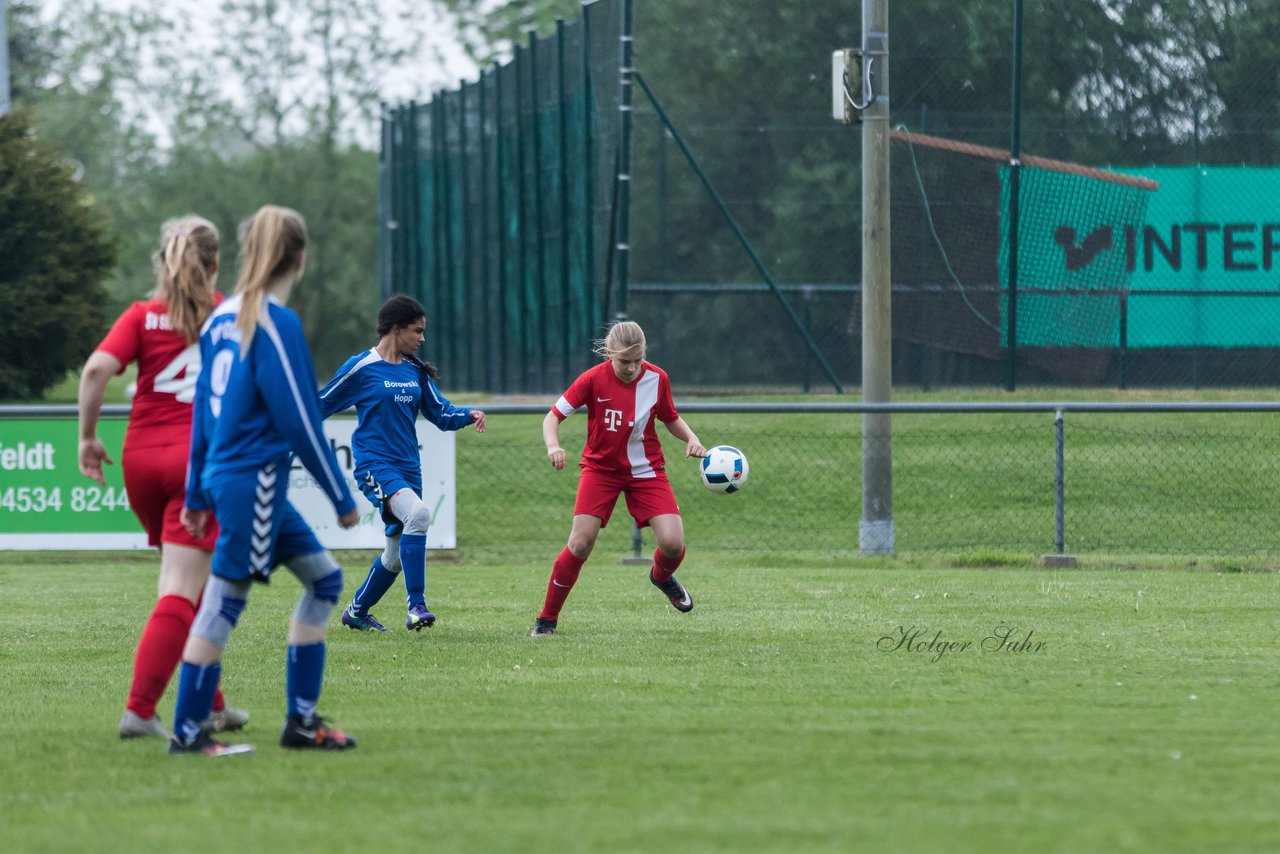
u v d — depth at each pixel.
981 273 73.50
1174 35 74.00
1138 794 16.73
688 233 72.88
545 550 48.38
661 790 17.08
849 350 73.56
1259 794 16.72
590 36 78.06
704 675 25.16
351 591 38.56
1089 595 36.00
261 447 18.45
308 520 45.09
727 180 73.06
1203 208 74.12
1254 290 74.12
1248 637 29.25
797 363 73.38
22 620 33.41
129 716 20.17
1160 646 28.11
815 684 24.19
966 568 43.09
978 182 73.38
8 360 95.25
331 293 183.75
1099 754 18.81
